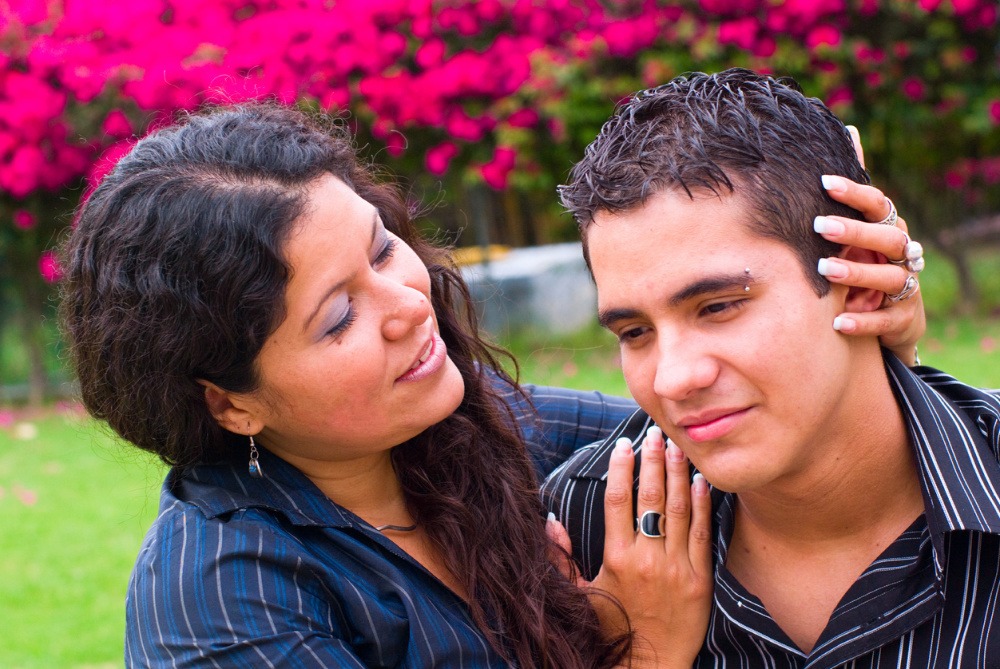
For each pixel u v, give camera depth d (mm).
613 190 1481
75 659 3336
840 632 1600
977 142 7004
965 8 5961
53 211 7152
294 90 5828
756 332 1447
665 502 1773
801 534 1673
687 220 1438
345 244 1556
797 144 1500
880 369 1592
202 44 6008
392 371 1614
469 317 1998
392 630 1628
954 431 1608
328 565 1651
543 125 6332
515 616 1754
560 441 2168
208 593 1546
